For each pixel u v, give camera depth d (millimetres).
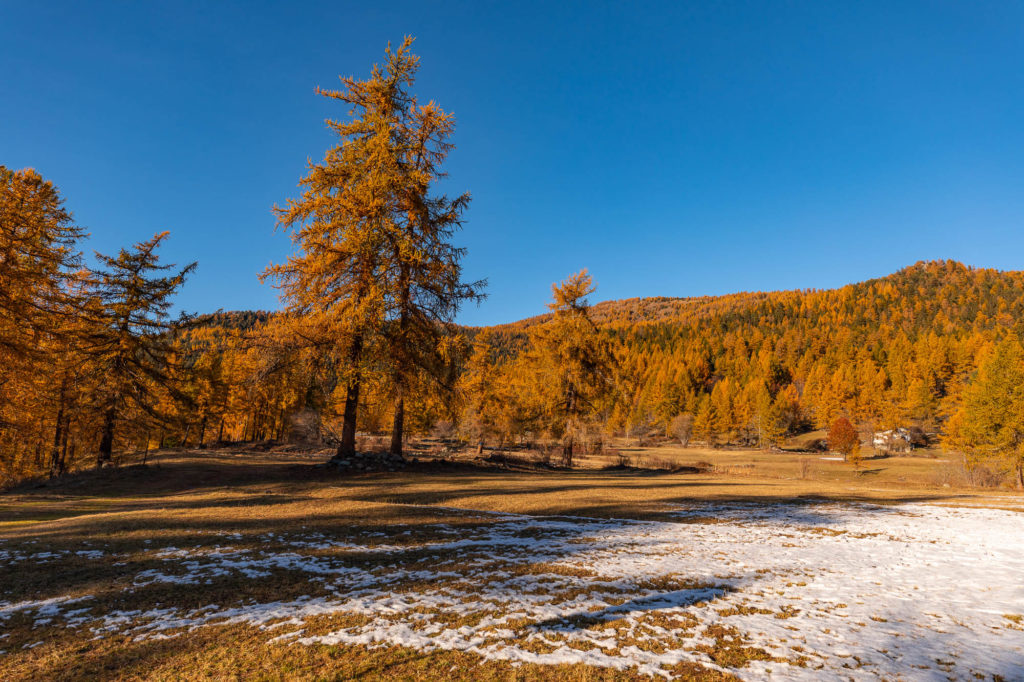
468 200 24938
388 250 23500
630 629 5895
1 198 20562
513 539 11219
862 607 6914
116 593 7102
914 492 25391
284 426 55219
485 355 42031
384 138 21984
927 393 87250
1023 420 34125
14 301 19719
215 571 8156
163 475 23047
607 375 35938
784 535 12641
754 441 101562
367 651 5191
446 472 24766
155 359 27656
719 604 6895
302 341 21312
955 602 7230
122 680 4695
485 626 5887
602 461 42688
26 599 6879
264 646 5348
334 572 8242
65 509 15273
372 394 26766
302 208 21719
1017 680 4621
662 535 12164
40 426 27359
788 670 4805
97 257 26141
